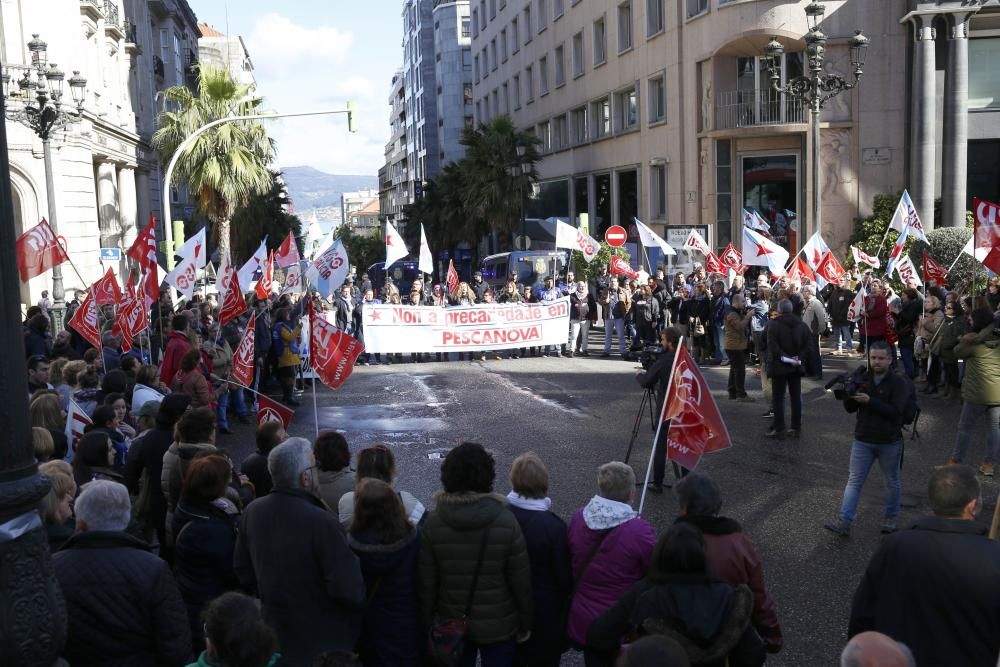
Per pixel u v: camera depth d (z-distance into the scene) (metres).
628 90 39.47
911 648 4.07
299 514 4.52
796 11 29.12
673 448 6.37
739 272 22.73
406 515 4.80
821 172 29.75
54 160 29.31
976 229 14.05
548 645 4.87
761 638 4.34
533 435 13.05
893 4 28.98
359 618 4.61
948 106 28.58
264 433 6.50
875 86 29.30
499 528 4.57
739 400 15.59
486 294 23.14
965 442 10.21
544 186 51.84
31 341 14.30
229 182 30.95
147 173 45.69
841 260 29.75
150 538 7.04
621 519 4.76
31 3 28.78
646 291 21.83
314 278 15.38
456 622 4.50
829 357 20.28
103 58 36.81
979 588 3.97
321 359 9.92
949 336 14.53
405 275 50.72
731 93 31.41
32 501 3.22
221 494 5.16
